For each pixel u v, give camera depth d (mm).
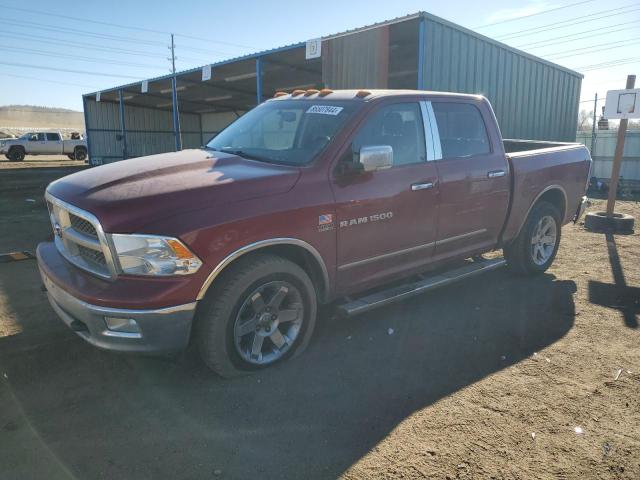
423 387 3365
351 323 4453
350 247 3818
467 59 11367
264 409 3092
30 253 6918
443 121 4594
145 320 2939
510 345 4023
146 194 3107
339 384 3395
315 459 2633
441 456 2656
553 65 14695
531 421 2979
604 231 8727
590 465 2598
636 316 4652
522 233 5559
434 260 4605
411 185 4152
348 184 3754
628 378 3498
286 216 3377
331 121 3955
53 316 4543
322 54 12469
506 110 13211
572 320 4551
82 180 3557
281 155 3926
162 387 3340
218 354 3242
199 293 3055
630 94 8445
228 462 2605
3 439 2764
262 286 3369
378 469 2557
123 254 2965
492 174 4891
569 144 6480
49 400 3168
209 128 33344
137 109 30406
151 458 2629
